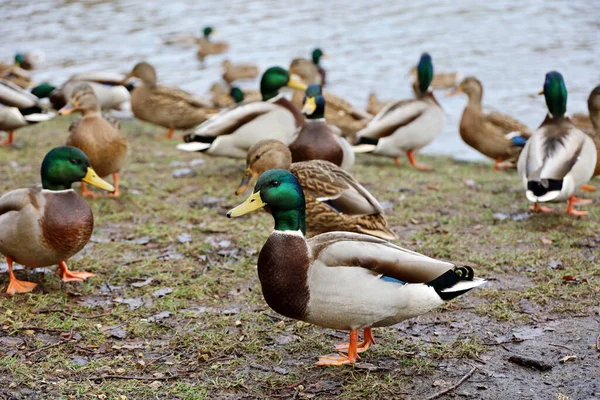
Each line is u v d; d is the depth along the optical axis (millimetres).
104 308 5176
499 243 6512
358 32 19609
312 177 5918
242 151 8773
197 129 8727
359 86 15219
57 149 5176
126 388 4125
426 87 10000
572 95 13719
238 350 4594
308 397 4066
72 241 5160
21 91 9812
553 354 4480
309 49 18250
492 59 16656
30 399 3990
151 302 5285
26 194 5141
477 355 4484
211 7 23109
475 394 4059
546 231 6828
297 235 4105
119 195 7883
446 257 6207
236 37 19562
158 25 20734
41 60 16531
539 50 17188
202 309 5195
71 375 4266
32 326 4824
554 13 20891
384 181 8859
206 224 6992
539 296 5305
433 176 9273
